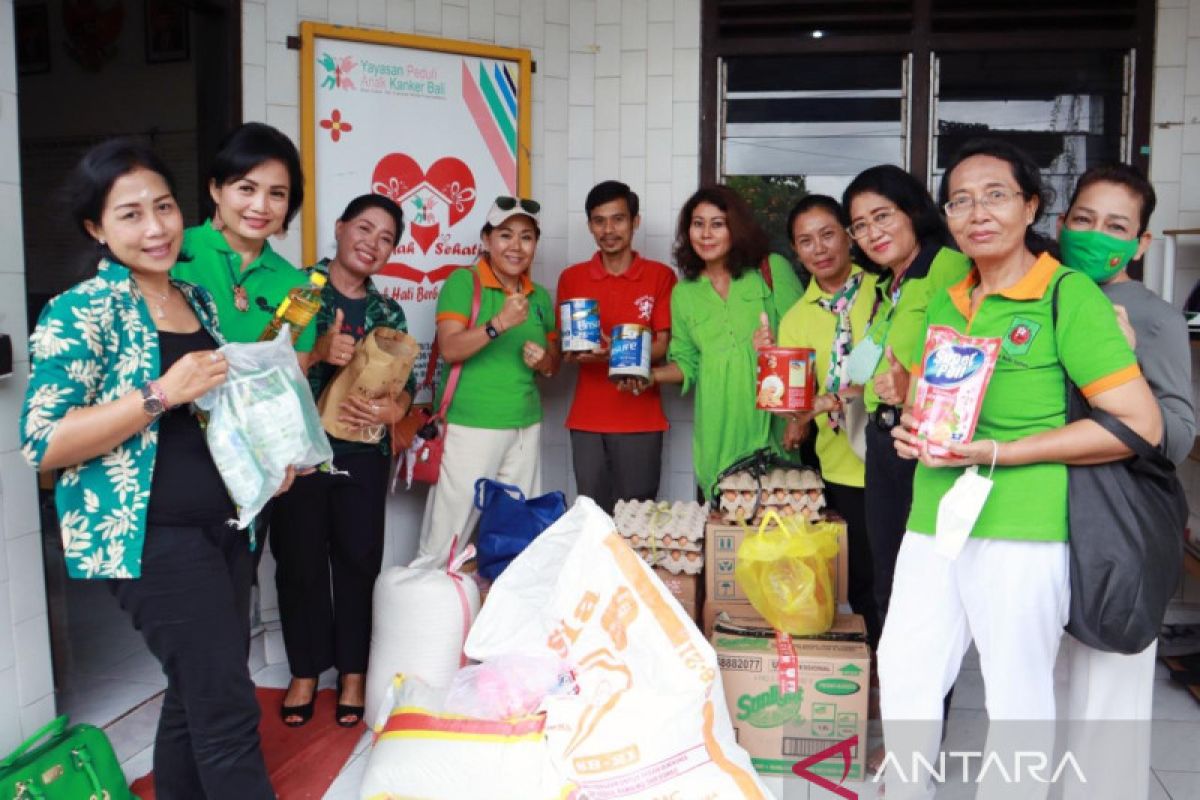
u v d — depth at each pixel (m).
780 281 3.33
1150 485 1.81
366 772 2.26
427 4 3.59
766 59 3.84
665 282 3.51
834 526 2.74
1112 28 3.64
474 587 2.79
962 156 1.90
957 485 1.85
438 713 2.31
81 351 1.78
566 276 3.56
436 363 3.44
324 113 3.43
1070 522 1.83
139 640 3.46
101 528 1.84
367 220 2.76
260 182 2.28
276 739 2.76
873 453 2.50
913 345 2.40
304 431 1.97
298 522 2.78
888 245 2.49
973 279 2.01
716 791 2.09
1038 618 1.87
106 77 5.65
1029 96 3.73
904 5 3.72
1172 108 3.62
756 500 2.83
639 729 2.11
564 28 3.86
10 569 2.33
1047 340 1.83
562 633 2.38
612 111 3.89
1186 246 3.60
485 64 3.68
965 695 3.09
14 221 2.32
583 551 2.39
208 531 1.97
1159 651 3.22
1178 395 1.92
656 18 3.84
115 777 2.30
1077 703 2.05
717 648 2.54
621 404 3.43
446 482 3.27
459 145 3.66
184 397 1.79
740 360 3.24
